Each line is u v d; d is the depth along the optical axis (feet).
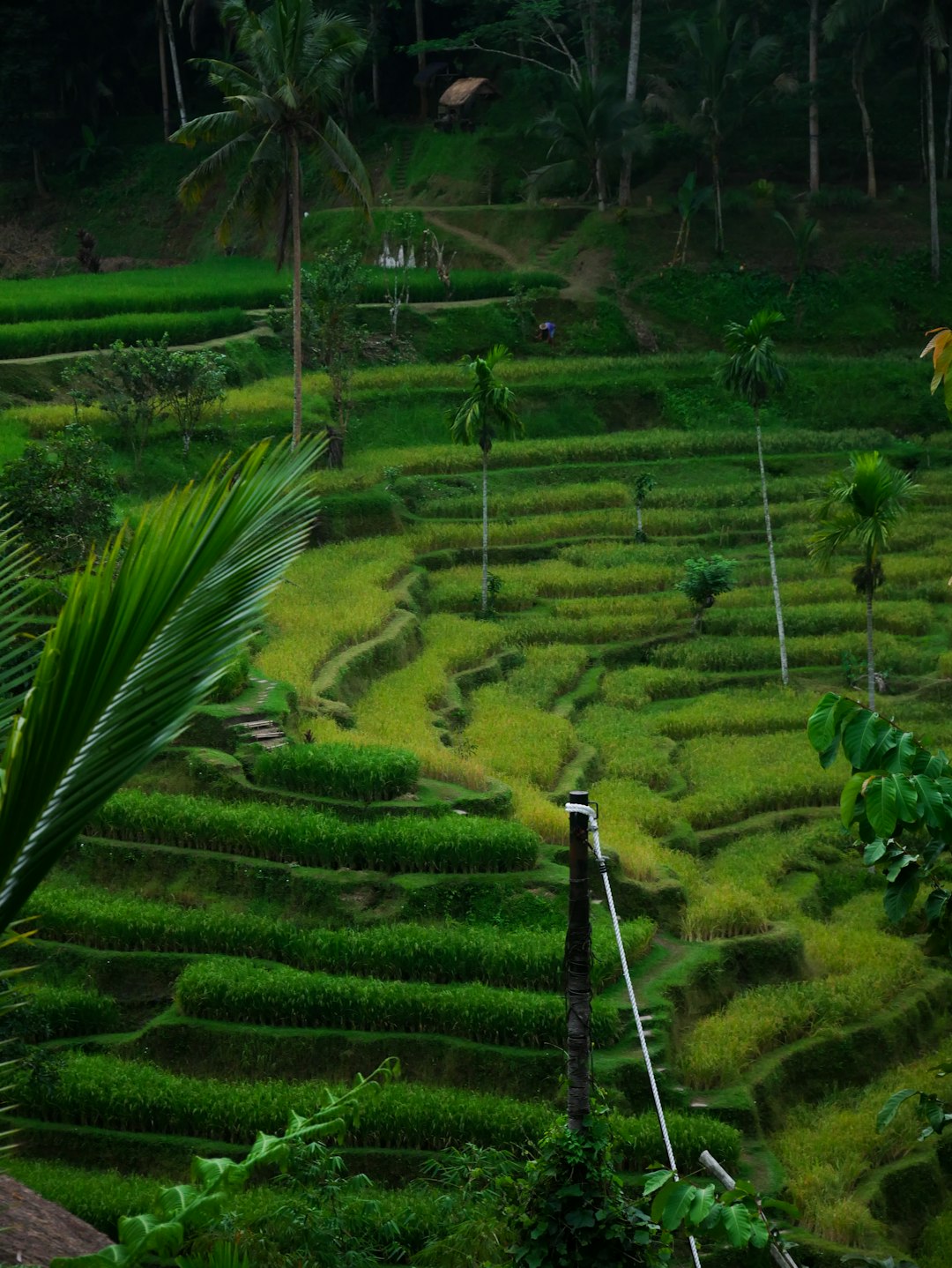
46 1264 33.32
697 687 136.67
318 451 20.83
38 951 78.64
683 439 200.23
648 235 248.32
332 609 134.00
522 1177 47.09
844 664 137.39
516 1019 72.90
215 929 79.71
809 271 242.78
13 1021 65.05
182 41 298.76
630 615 150.00
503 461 190.60
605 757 118.01
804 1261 62.85
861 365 224.33
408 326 223.71
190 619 18.84
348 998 73.82
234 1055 72.59
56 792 18.06
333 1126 28.09
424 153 275.80
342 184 151.33
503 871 86.69
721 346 236.02
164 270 249.55
